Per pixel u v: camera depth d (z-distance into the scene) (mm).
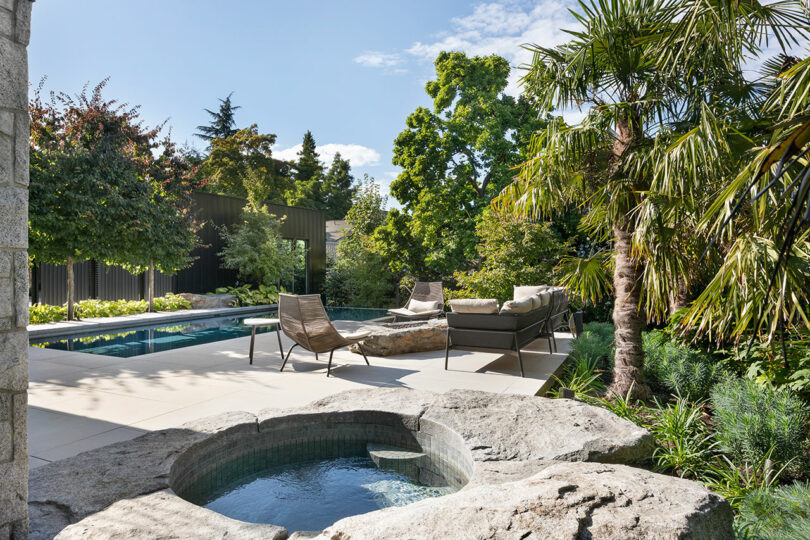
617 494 1631
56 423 3420
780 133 2250
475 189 15430
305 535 1747
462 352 6613
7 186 1684
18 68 1716
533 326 5789
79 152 9523
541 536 1381
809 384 3244
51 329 8672
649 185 4332
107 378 4844
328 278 18188
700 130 3506
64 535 1708
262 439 3068
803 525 2014
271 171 30625
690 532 1441
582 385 4758
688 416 3695
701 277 4418
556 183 4621
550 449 2660
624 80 4426
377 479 2693
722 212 2846
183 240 11695
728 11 3486
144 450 2520
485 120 14227
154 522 1805
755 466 2992
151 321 10594
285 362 5293
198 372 5172
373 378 4934
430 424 3090
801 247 2902
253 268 15297
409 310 9477
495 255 10648
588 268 5094
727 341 4492
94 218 9523
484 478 2301
